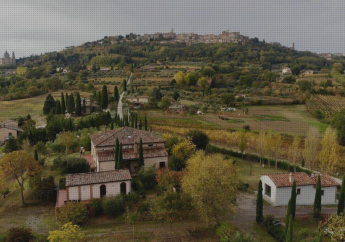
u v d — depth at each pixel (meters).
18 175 51.34
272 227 40.38
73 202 43.00
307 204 49.53
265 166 70.50
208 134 88.00
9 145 77.31
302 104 132.50
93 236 39.19
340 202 42.50
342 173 64.38
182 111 124.81
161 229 41.31
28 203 49.34
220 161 49.81
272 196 49.97
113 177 48.16
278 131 94.06
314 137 66.50
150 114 121.81
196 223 42.88
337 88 149.88
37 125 114.25
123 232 40.34
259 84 175.88
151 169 55.19
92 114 116.94
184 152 63.06
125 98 148.12
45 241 36.34
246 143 76.81
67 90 178.50
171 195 40.09
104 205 43.88
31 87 168.75
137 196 47.59
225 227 37.91
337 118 85.62
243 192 54.50
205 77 193.50
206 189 39.34
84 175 48.00
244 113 120.75
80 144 78.38
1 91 170.12
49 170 61.69
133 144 61.41
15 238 36.50
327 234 37.91
